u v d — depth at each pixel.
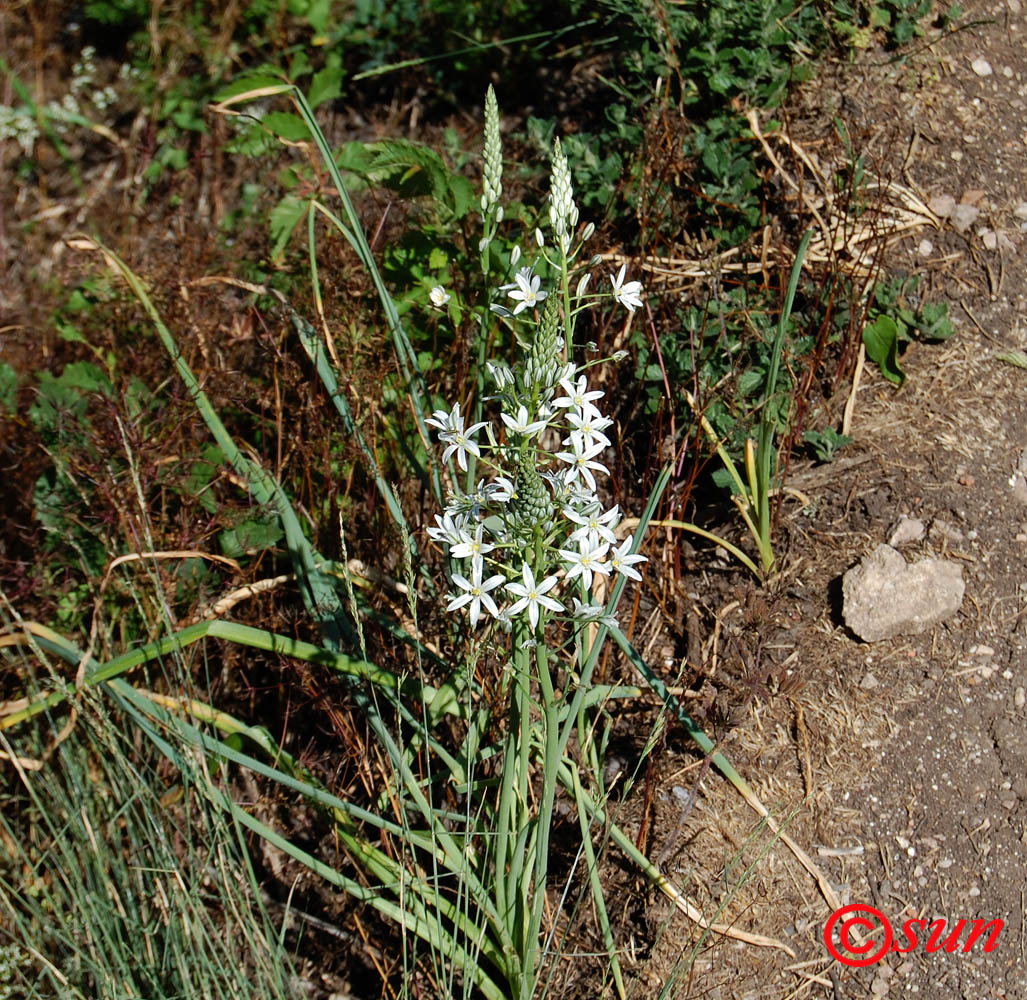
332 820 0.80
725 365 0.92
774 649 0.86
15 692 0.96
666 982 0.69
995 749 0.80
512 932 0.74
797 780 0.81
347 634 0.82
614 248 0.97
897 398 0.94
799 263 0.77
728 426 0.89
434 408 0.89
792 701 0.83
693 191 1.01
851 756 0.81
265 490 0.86
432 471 0.85
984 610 0.84
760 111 1.05
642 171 1.00
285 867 0.92
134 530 0.89
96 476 0.91
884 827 0.79
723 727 0.82
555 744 0.65
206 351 1.02
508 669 0.73
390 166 0.93
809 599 0.87
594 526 0.61
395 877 0.77
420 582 0.86
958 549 0.86
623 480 0.95
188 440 0.97
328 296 1.00
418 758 0.84
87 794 0.88
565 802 0.85
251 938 0.76
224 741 0.93
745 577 0.89
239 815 0.76
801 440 0.92
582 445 0.61
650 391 0.93
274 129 1.05
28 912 0.90
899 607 0.83
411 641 0.82
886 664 0.83
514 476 0.61
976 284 0.98
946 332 0.95
